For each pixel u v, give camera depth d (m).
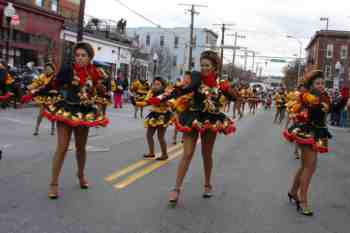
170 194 6.81
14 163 8.72
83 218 5.71
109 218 5.78
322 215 6.63
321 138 6.57
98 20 40.62
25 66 25.28
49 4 32.12
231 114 30.97
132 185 7.60
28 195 6.55
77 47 6.54
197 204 6.73
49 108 6.44
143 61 50.91
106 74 6.82
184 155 6.61
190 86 6.45
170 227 5.60
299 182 6.82
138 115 23.59
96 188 7.21
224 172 9.41
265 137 17.17
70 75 6.45
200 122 6.53
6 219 5.49
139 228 5.48
